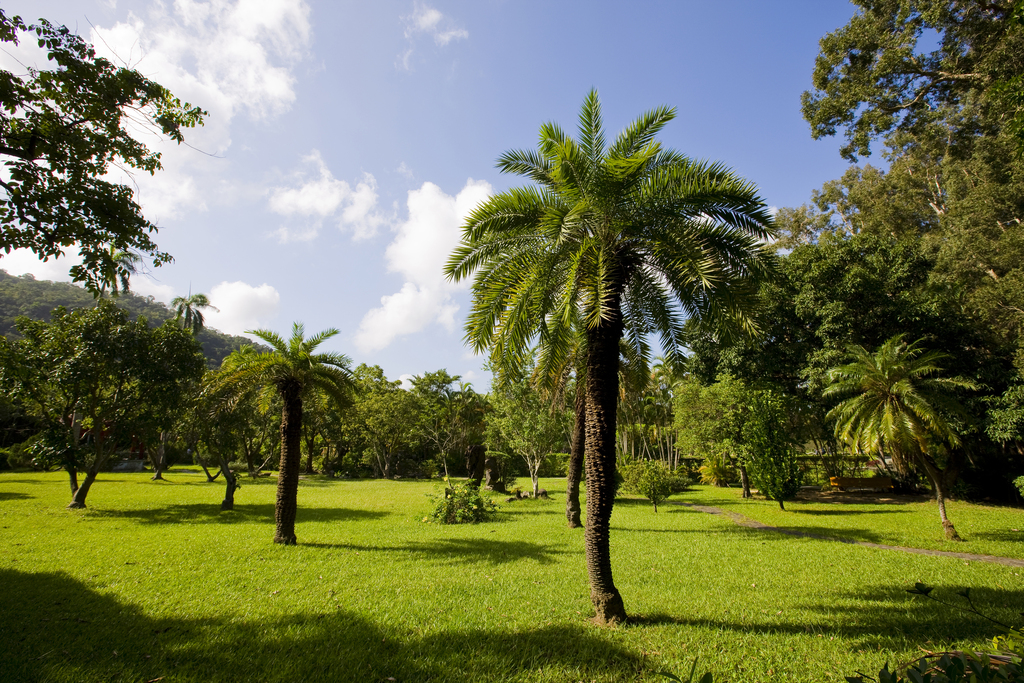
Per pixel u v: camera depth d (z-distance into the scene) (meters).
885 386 14.96
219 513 18.95
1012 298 19.09
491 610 7.38
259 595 8.12
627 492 28.59
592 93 8.01
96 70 7.68
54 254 7.48
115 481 31.86
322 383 13.91
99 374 18.64
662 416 39.44
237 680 4.99
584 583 9.03
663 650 5.88
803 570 10.13
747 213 7.45
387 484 37.75
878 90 21.86
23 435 35.56
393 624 6.70
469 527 16.36
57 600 7.56
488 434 29.67
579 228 7.65
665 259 7.83
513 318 7.73
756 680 5.02
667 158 7.82
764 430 22.05
